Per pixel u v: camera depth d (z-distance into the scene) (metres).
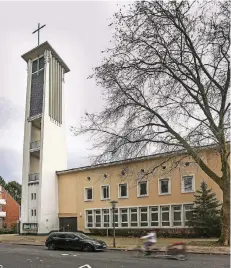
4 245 32.38
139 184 40.12
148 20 25.45
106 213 42.34
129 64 26.48
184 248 19.50
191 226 34.00
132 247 26.41
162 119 26.94
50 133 47.66
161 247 21.34
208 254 21.56
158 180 38.53
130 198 40.50
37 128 50.91
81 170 45.38
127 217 40.38
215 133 24.66
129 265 16.88
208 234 32.75
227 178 25.55
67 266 17.05
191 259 19.08
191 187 36.19
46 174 46.22
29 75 50.47
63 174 47.22
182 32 25.84
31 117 48.75
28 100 49.78
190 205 35.88
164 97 26.52
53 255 22.38
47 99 47.94
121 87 26.88
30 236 43.00
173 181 37.47
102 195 42.91
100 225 42.56
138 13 25.34
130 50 26.23
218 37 25.16
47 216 45.41
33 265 17.66
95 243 25.03
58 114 49.81
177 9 25.33
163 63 25.97
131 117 27.05
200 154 34.44
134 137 27.00
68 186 46.50
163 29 25.80
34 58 51.03
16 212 70.31
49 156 47.00
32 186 47.06
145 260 18.89
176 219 36.72
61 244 26.39
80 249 25.41
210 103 25.94
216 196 34.44
